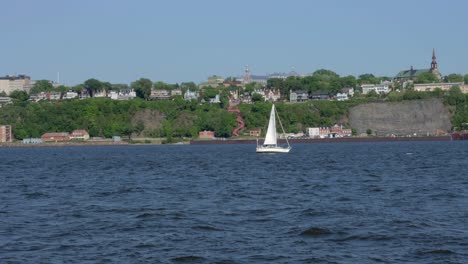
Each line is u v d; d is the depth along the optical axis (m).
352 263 53.56
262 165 175.25
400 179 120.81
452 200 86.88
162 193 101.69
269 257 55.50
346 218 72.69
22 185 121.62
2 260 55.41
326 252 57.03
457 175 127.38
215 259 54.97
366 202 86.44
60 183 125.25
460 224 68.25
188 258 55.22
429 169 146.38
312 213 76.56
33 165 196.75
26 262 54.75
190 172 151.75
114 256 56.38
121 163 199.75
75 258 55.94
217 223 70.81
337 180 121.19
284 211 79.00
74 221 73.62
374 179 121.88
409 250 57.31
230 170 156.62
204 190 105.38
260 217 74.62
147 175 144.25
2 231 67.56
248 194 98.19
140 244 60.50
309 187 108.12
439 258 54.72
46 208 85.12
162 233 65.56
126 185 117.31
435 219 71.31
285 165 173.12
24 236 64.88
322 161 190.12
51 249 59.16
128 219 74.38
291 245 59.69
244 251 57.56
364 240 61.34
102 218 75.56
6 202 92.88
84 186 116.88
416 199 88.50
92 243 61.34
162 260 54.88
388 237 62.09
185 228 68.00
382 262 53.72
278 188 107.31
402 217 72.75
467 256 55.16
